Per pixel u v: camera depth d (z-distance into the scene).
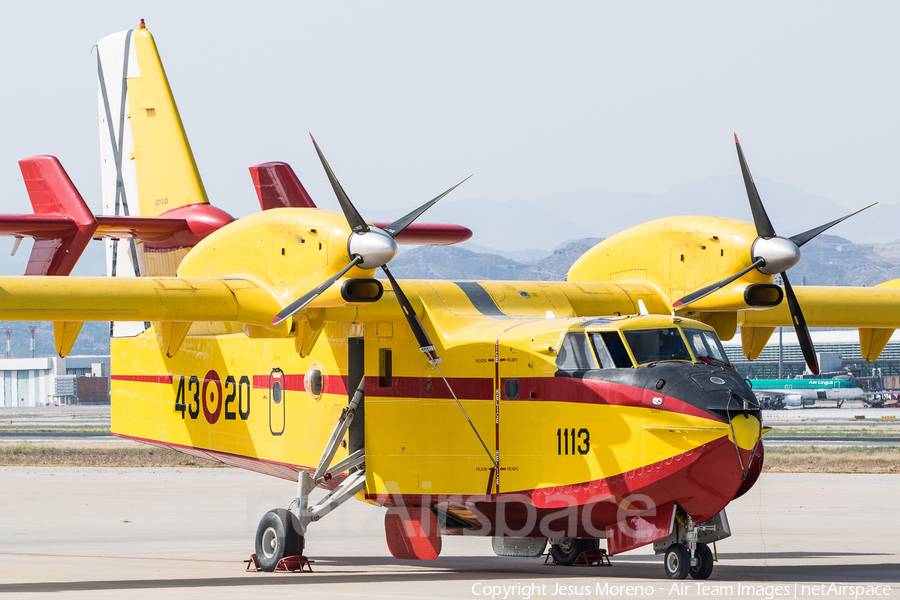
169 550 67.25
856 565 55.59
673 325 48.34
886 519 85.50
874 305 61.97
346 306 51.03
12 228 56.66
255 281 51.44
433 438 52.75
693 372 45.88
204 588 45.81
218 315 49.62
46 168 59.09
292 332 51.62
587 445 47.56
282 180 66.94
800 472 144.25
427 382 53.09
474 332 52.22
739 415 44.16
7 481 134.12
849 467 150.62
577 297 56.50
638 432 45.88
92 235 61.41
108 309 47.19
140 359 68.12
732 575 50.06
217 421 62.88
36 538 75.25
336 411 56.03
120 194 73.31
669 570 48.19
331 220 49.22
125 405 69.19
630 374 46.69
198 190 67.38
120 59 72.88
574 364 48.62
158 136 69.94
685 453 44.47
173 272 66.19
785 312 59.28
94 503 103.88
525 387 49.81
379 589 44.59
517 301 55.50
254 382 60.78
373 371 54.78
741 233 53.53
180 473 151.50
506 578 49.84
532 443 49.44
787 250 51.88
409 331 53.75
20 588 46.50
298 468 57.97
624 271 59.16
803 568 53.84
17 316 45.69
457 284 56.03
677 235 56.41
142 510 96.81
